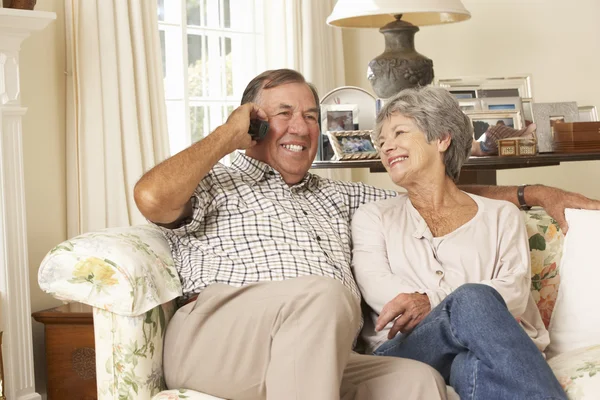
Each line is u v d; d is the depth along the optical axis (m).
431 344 1.82
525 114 3.56
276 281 1.77
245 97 2.28
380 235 2.15
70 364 2.68
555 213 2.23
